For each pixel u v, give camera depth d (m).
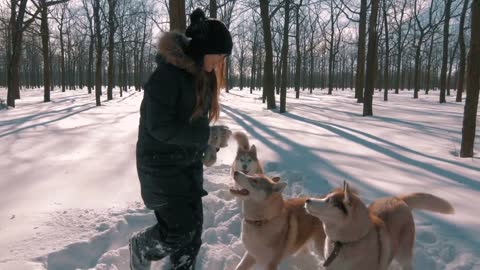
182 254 3.00
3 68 64.69
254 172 6.25
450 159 7.91
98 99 22.47
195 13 2.81
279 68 38.75
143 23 40.31
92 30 38.06
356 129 12.27
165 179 2.79
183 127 2.64
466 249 3.71
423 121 15.34
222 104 23.53
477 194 5.34
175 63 2.64
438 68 63.31
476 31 8.05
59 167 6.75
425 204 3.75
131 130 11.55
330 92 41.44
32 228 4.04
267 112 18.14
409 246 3.54
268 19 19.09
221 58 2.86
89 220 4.28
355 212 3.03
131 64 68.56
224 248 3.99
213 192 5.52
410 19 35.06
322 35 44.28
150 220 4.35
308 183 5.83
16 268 3.17
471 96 8.19
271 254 3.61
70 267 3.47
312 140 9.80
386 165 7.10
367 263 3.11
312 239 4.03
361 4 27.05
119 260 3.57
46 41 25.56
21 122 13.75
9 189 5.41
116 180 5.93
